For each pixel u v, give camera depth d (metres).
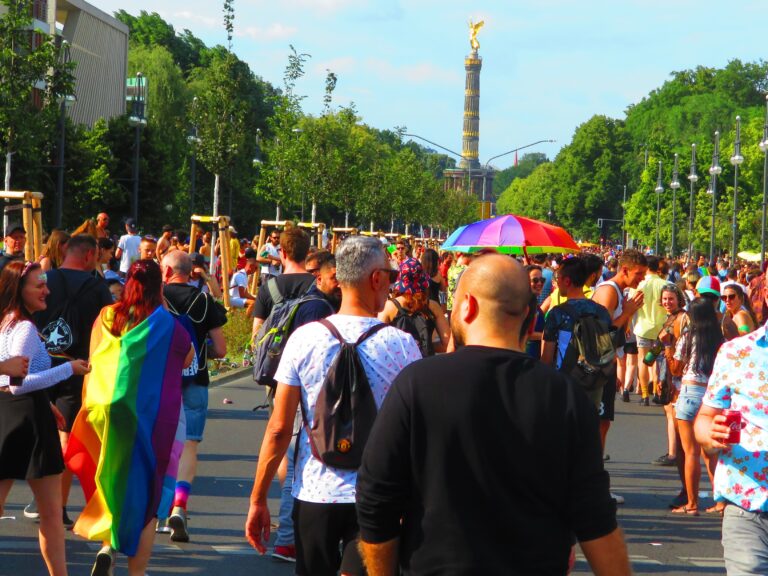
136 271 9.95
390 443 5.18
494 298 5.34
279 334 10.50
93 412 9.69
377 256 7.52
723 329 17.44
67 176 77.06
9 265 9.78
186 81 125.31
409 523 5.18
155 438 9.77
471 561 5.01
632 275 14.48
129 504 9.61
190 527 12.61
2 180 59.38
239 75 56.25
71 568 10.85
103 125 88.94
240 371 28.52
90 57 111.31
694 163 106.19
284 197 77.25
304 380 7.25
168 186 93.69
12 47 41.06
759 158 124.38
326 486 7.13
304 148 76.25
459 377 5.16
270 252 38.06
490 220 20.62
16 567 10.76
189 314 12.30
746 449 7.50
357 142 86.06
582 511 5.08
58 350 12.00
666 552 12.32
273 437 7.29
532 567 5.02
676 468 17.64
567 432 5.09
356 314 7.53
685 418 14.16
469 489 5.06
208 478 15.39
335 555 7.25
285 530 11.04
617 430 21.42
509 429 5.07
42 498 9.57
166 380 9.87
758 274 37.94
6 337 9.76
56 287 12.09
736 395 7.63
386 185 115.94
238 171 113.06
